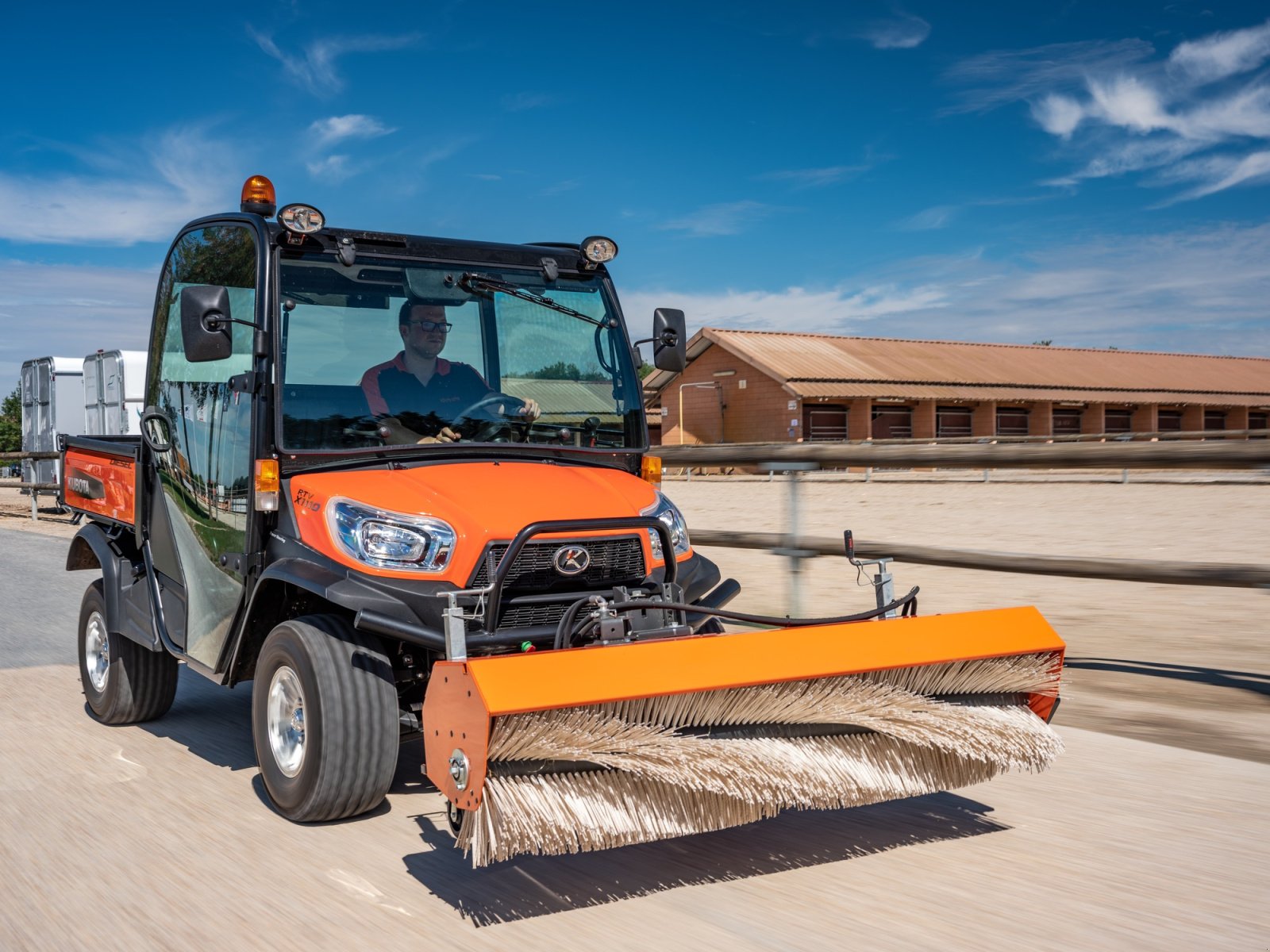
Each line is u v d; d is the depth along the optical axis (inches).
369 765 149.8
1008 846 143.9
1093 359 1815.9
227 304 161.0
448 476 162.9
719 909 126.5
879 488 945.5
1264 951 113.7
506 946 117.6
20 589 421.1
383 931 122.0
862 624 141.6
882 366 1491.1
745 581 403.5
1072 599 356.8
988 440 1136.8
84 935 122.0
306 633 151.0
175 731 211.6
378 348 173.0
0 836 153.2
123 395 711.1
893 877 135.0
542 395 185.0
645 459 191.8
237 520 169.9
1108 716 205.5
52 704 235.5
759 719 134.0
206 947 118.6
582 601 148.3
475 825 117.3
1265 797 161.5
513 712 116.1
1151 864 137.0
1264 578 201.2
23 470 834.8
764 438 1429.6
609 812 123.3
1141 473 1090.1
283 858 143.7
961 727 141.5
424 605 147.0
